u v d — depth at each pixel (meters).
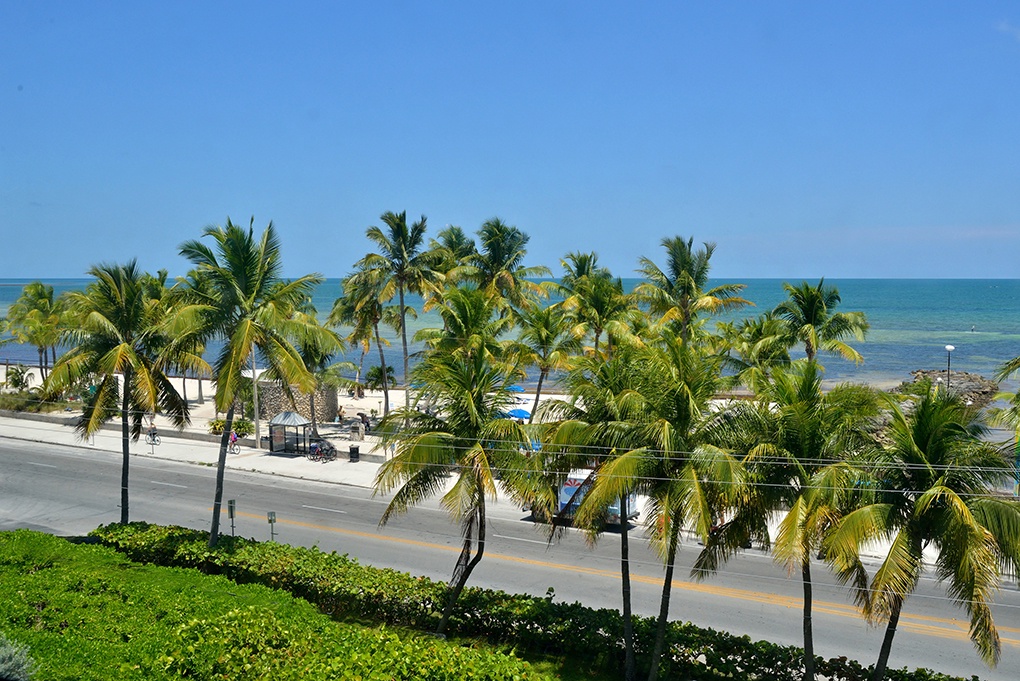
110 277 26.14
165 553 24.64
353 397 65.44
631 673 18.39
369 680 14.03
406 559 27.50
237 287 24.38
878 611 14.97
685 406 17.59
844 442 16.61
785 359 42.12
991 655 14.74
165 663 14.42
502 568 26.55
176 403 27.25
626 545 18.48
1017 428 20.39
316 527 31.38
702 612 22.94
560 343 39.22
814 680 17.81
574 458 18.44
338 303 50.53
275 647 15.79
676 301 39.47
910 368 89.06
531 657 19.62
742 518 17.08
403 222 41.81
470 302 33.31
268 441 46.41
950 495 14.55
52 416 53.84
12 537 24.36
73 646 15.33
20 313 63.81
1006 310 179.38
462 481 18.52
